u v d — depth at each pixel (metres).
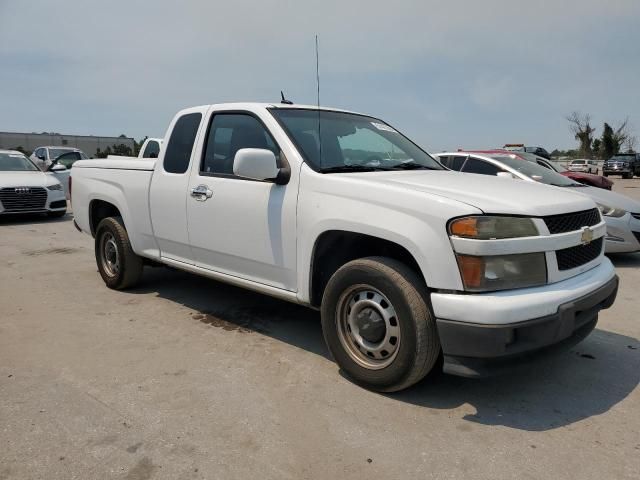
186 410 3.03
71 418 2.92
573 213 3.20
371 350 3.24
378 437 2.78
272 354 3.86
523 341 2.81
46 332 4.26
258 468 2.51
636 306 5.17
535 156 10.95
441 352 3.10
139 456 2.58
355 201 3.24
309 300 3.58
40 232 9.93
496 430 2.86
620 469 2.51
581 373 3.58
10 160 12.48
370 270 3.13
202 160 4.34
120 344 4.02
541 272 2.93
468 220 2.80
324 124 4.12
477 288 2.80
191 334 4.25
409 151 4.49
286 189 3.63
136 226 5.02
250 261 3.93
